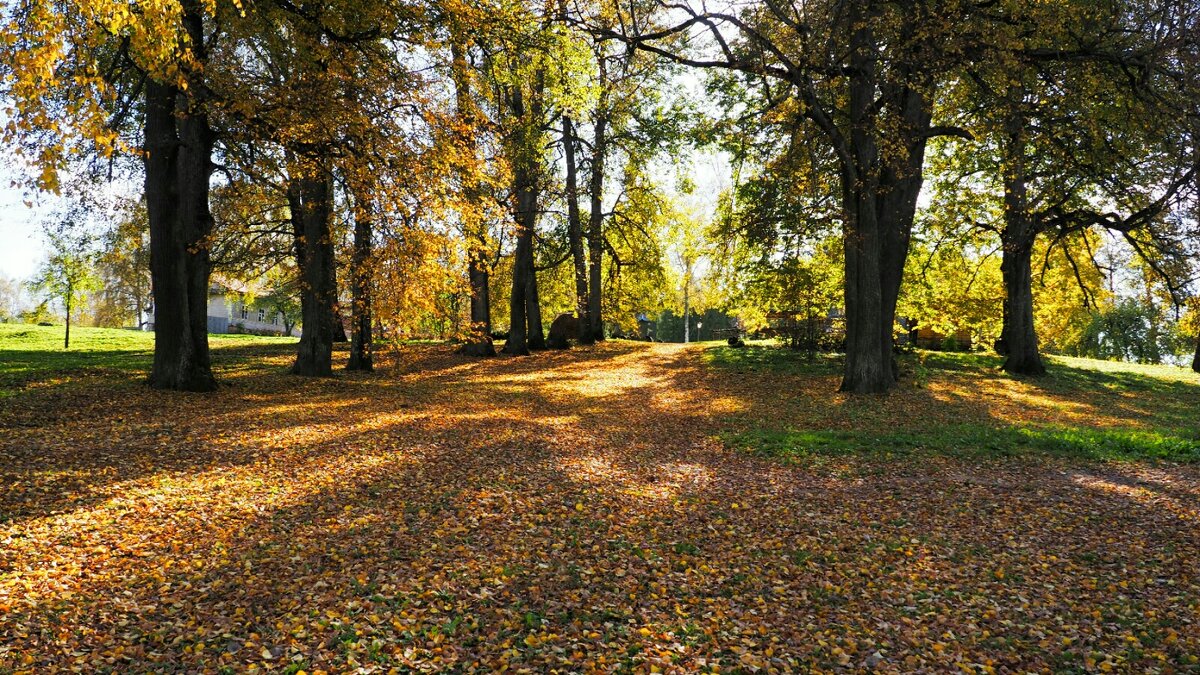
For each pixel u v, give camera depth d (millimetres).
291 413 15219
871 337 21594
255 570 6930
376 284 16047
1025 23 17234
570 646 5770
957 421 17922
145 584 6430
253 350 32406
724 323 74688
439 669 5281
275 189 18562
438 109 16078
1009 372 27672
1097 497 10438
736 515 9727
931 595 7094
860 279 21312
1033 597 7035
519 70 19641
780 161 19891
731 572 7664
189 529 7867
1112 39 18016
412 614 6160
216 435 12445
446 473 10969
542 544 8188
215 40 14773
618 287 41594
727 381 24875
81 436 11570
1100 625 6352
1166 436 15164
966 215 27484
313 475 10391
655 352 33562
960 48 16312
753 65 17875
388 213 15508
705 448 14375
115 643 5375
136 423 12953
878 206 21922
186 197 16281
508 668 5359
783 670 5566
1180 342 53906
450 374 26438
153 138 15625
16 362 22125
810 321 32125
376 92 14961
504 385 23484
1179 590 7008
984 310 31094
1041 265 34969
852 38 18703
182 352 16719
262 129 15258
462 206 15992
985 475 11875
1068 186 25297
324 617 5965
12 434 11383
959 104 19953
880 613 6699
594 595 6867
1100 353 55219
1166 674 5430
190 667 5098
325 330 22281
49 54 6348
